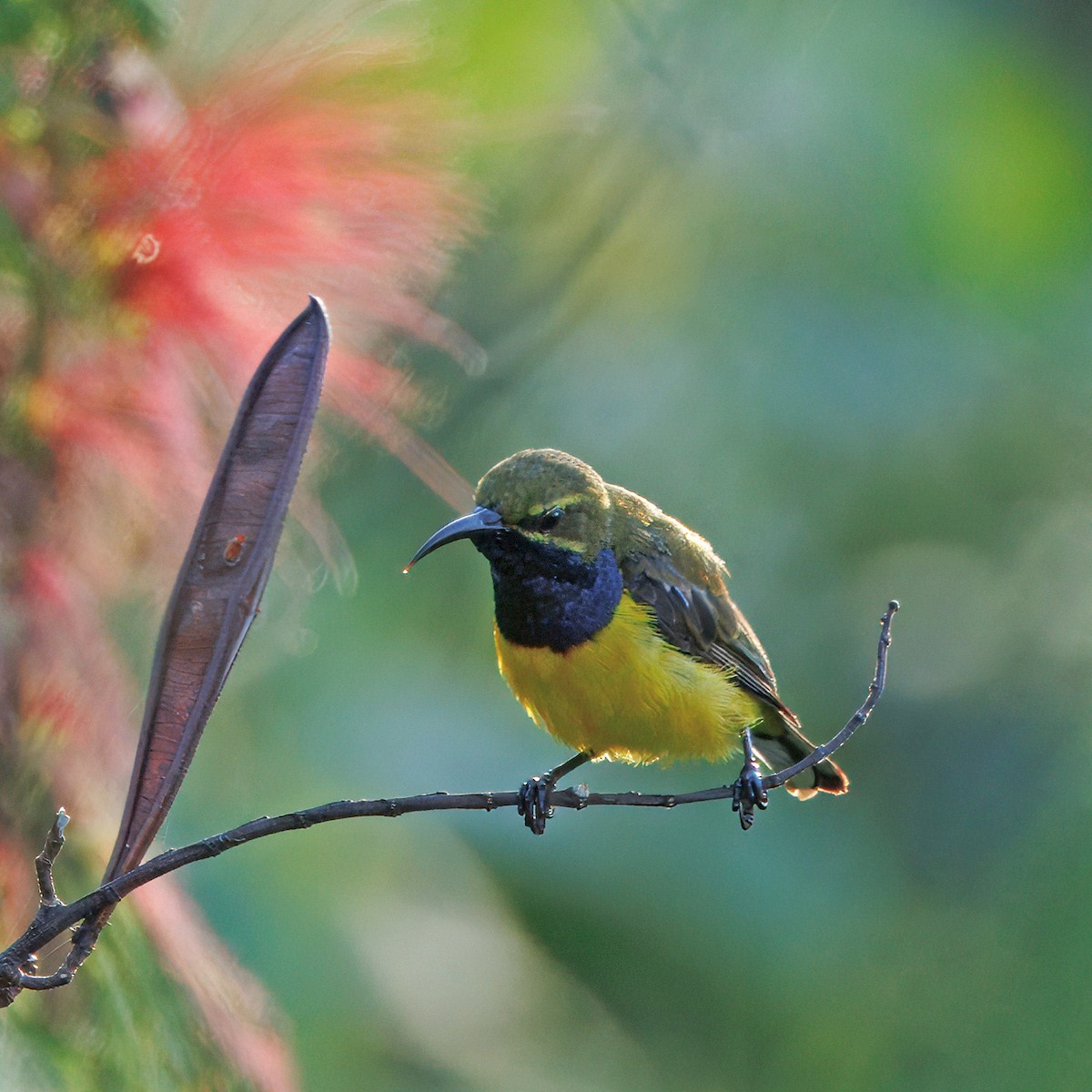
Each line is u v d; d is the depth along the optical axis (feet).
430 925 39.63
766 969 42.78
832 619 48.29
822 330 44.45
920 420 46.06
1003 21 42.01
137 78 16.42
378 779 39.52
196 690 13.24
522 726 42.80
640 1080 40.88
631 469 44.21
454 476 18.16
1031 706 45.93
